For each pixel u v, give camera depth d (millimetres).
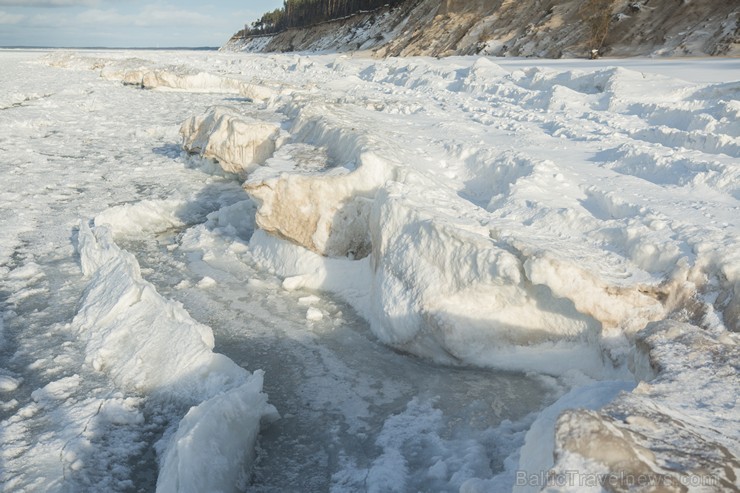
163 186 12602
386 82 26250
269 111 14398
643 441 2633
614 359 5062
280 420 5188
